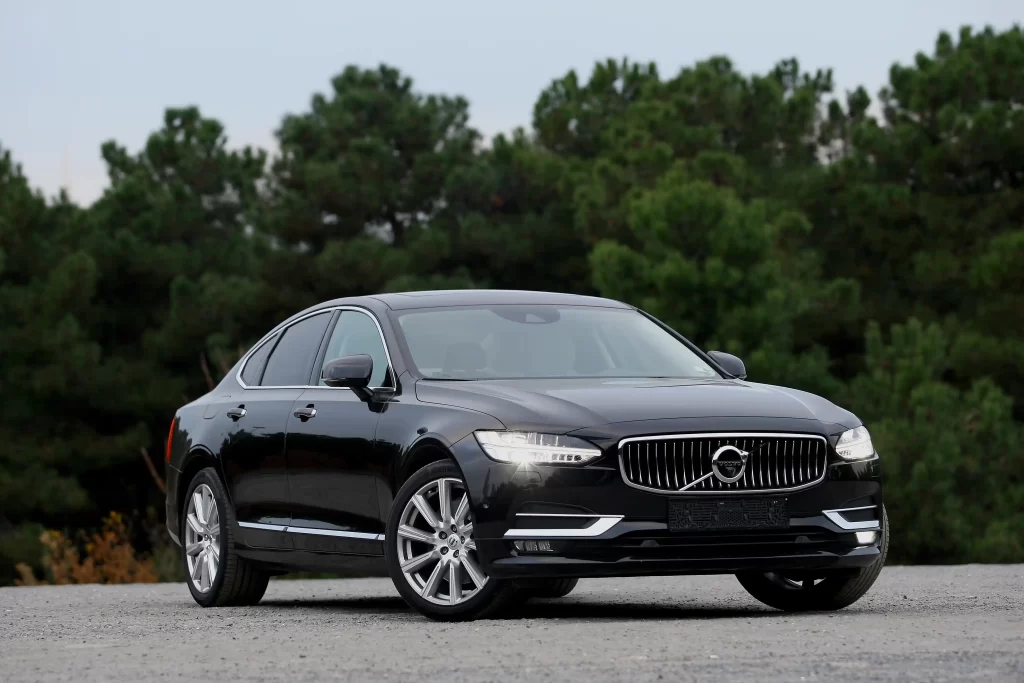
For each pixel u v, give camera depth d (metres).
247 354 24.80
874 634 15.77
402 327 21.19
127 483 102.06
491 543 17.95
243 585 23.50
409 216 101.75
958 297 91.12
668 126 93.38
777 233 76.88
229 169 114.75
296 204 95.44
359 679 13.07
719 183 85.88
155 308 106.50
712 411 18.31
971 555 57.91
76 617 21.80
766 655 14.06
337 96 103.81
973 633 15.82
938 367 66.81
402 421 19.62
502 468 17.97
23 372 94.19
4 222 95.00
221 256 108.56
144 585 34.69
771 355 64.56
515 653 14.56
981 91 85.94
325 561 21.03
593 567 17.62
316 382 22.19
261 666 14.16
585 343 21.41
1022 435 65.19
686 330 65.94
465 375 20.31
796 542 18.16
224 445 23.44
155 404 98.25
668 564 17.70
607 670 13.23
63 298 95.12
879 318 89.62
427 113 101.19
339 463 20.62
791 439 18.30
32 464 93.12
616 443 17.80
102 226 105.75
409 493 18.95
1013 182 87.25
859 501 18.72
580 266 99.69
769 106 101.94
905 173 89.94
